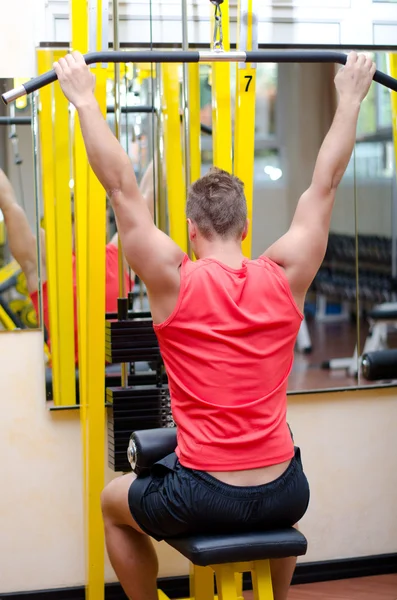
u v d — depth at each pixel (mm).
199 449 1813
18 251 2793
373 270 3086
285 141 2988
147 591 2195
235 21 2887
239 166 2607
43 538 2889
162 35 2861
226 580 1919
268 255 1946
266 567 1928
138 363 2803
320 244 1930
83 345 2717
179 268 1857
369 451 3160
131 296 2836
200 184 1971
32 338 2836
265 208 2994
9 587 2873
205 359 1807
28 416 2855
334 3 2988
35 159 2777
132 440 2066
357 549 3162
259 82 2955
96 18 2373
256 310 1839
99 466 2662
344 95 2025
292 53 2088
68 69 1925
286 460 1873
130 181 1867
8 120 2756
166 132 2861
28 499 2873
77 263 2717
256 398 1827
